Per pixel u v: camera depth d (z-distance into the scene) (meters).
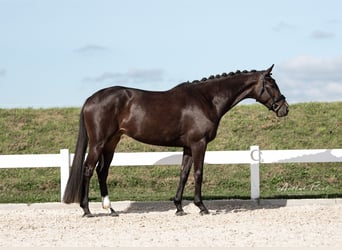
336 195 17.70
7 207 16.12
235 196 17.81
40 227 12.74
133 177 21.22
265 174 21.14
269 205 16.12
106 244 10.67
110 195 18.69
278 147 23.39
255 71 14.76
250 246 10.27
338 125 24.98
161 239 11.11
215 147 23.42
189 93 14.27
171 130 14.03
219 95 14.42
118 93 13.89
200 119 14.04
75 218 14.00
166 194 19.11
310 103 27.27
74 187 13.88
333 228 12.09
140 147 23.64
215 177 21.16
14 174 21.58
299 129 24.72
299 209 15.12
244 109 26.81
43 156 16.84
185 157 14.44
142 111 13.89
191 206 16.05
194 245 10.45
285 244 10.43
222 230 12.00
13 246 10.53
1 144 24.12
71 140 24.64
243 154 16.80
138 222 13.27
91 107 13.79
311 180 20.80
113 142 14.30
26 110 27.70
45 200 17.34
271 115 25.94
